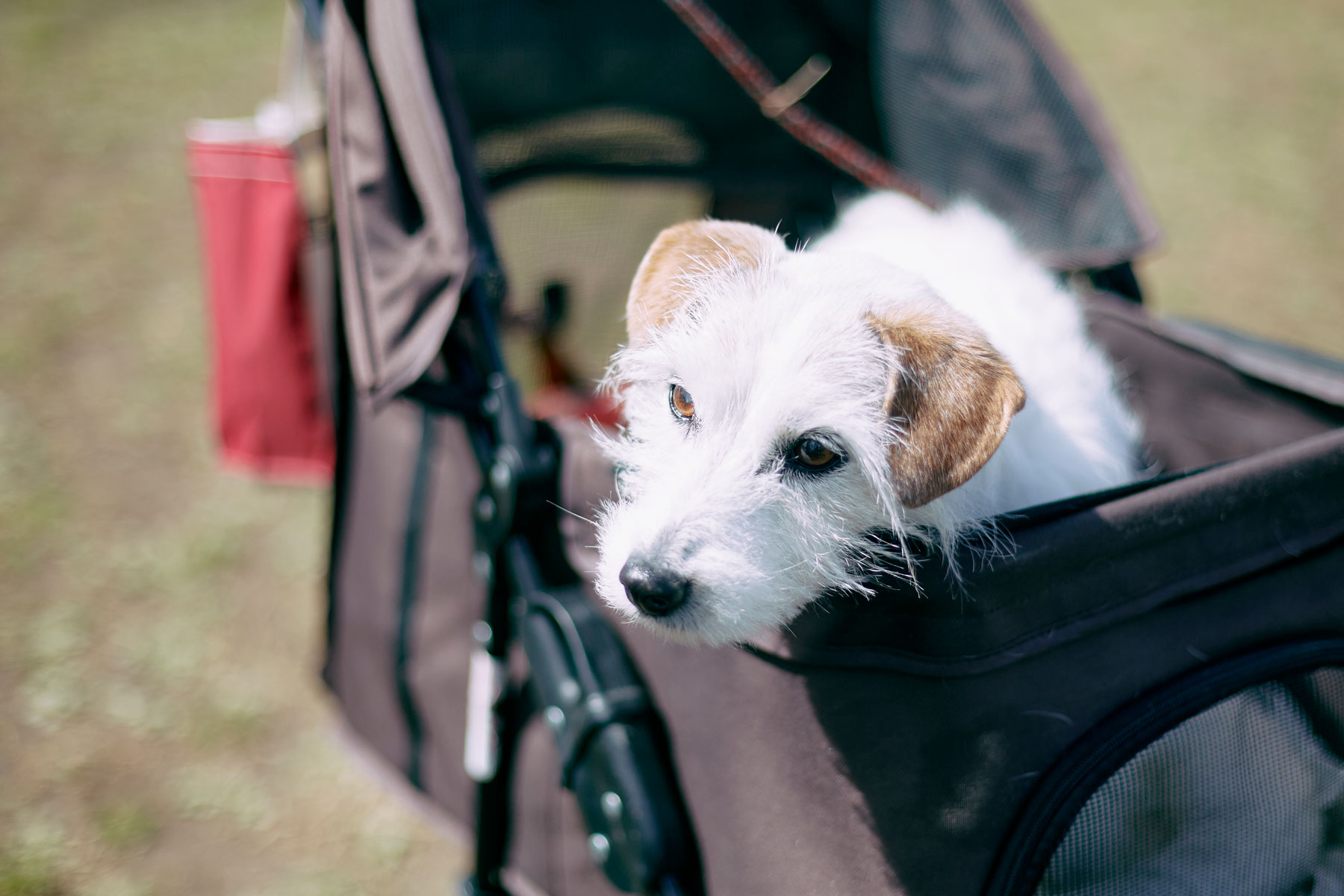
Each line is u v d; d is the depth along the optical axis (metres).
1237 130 6.02
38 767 2.39
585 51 2.40
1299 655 1.14
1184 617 1.11
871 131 2.41
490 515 1.56
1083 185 2.00
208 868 2.23
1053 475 1.38
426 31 1.64
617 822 1.35
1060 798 1.04
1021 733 1.04
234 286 2.11
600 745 1.38
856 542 1.16
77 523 3.09
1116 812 1.09
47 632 2.72
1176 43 7.22
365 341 1.56
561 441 1.52
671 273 1.31
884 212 1.92
